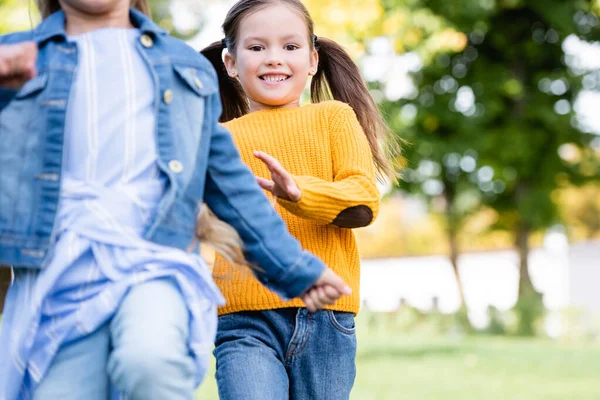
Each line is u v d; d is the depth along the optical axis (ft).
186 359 9.17
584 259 162.09
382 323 102.42
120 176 9.71
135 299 9.32
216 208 10.53
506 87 91.50
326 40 15.67
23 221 9.43
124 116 9.82
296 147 13.89
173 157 9.91
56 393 9.42
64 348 9.51
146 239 9.66
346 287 10.72
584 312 98.12
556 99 96.53
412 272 176.24
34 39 9.92
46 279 9.39
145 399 8.86
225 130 10.59
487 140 91.09
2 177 9.46
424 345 65.31
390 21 51.39
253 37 14.28
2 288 10.59
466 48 93.91
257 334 13.29
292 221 13.50
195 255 10.05
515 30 93.56
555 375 46.85
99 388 9.52
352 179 13.21
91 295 9.44
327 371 13.41
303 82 14.43
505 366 51.08
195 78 10.34
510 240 114.42
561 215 99.50
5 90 9.15
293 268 10.55
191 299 9.62
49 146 9.57
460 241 114.73
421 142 90.17
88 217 9.52
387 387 41.45
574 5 91.76
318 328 13.32
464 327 100.42
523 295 101.65
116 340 9.23
